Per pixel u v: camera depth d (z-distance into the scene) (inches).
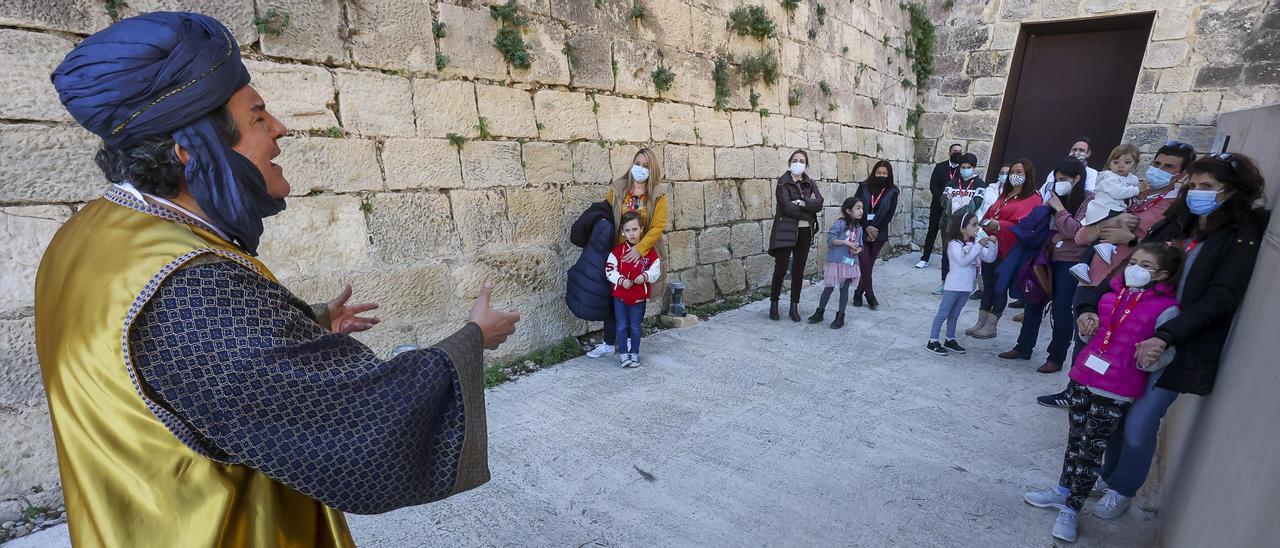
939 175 335.9
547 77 179.6
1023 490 120.0
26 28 96.3
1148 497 116.0
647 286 178.9
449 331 161.6
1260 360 73.4
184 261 31.5
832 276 225.6
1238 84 309.6
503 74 168.6
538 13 175.5
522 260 178.1
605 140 201.9
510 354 176.9
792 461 129.0
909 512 112.1
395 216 147.6
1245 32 305.7
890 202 250.7
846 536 104.8
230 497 33.1
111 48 31.9
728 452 132.0
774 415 150.8
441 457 37.0
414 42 147.4
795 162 228.4
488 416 147.3
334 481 32.8
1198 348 92.1
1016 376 181.9
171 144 34.2
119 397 31.0
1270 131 135.4
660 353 194.2
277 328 32.2
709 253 255.6
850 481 121.8
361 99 139.0
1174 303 94.8
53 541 97.6
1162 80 328.8
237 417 31.1
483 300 44.3
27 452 102.4
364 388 33.5
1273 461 58.3
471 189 163.3
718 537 103.7
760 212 283.1
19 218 98.0
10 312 98.5
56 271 34.2
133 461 31.5
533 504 111.7
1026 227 189.6
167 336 30.5
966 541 104.2
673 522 107.4
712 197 253.4
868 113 361.4
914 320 241.1
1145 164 335.9
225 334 30.9
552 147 184.1
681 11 227.9
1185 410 116.8
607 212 180.7
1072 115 373.1
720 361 188.2
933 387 171.6
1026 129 392.2
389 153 145.2
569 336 197.2
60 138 100.9
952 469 127.3
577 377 172.9
